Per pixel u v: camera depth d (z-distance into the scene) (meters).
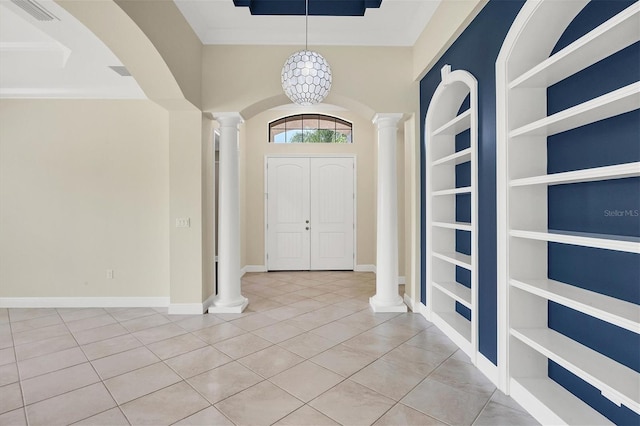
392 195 4.18
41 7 2.72
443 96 3.42
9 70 4.05
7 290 4.34
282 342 3.22
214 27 3.86
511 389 2.28
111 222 4.38
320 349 3.06
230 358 2.89
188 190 4.05
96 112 4.36
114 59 3.77
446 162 3.54
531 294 2.28
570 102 2.08
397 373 2.63
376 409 2.17
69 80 4.22
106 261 4.38
